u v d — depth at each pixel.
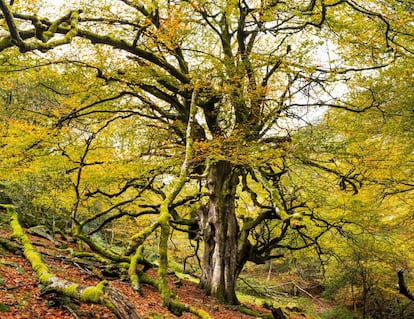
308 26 11.41
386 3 9.36
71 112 12.22
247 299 18.52
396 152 12.36
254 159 10.47
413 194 13.92
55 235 15.57
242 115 12.62
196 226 14.96
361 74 11.69
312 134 11.03
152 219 20.31
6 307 5.49
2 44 6.81
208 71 11.71
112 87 12.69
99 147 13.03
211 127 13.82
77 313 6.12
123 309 5.58
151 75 12.50
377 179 12.43
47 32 7.49
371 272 17.97
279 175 13.15
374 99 11.40
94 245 12.45
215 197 13.83
